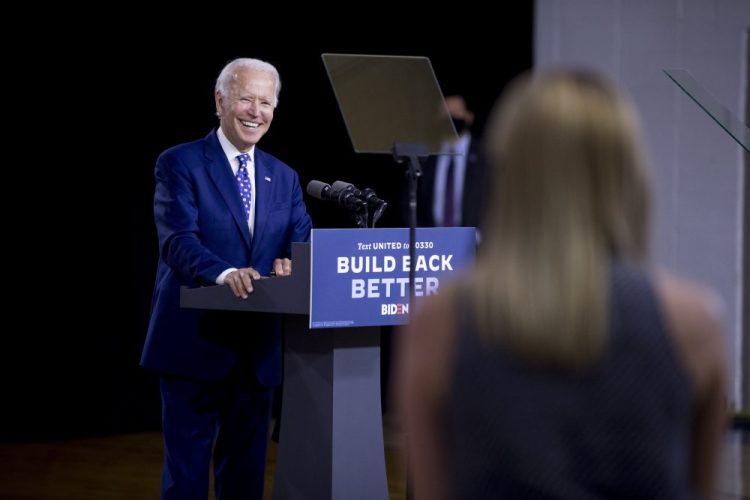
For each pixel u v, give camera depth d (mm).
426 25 11969
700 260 12008
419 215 12234
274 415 12023
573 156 2334
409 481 5035
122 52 10664
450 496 2461
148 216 11023
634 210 2367
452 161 12148
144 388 11266
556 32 12414
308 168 11672
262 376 6469
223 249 6379
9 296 10453
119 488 9094
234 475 6676
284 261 6113
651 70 12109
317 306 5195
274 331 6539
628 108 2408
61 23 10336
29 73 10266
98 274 10828
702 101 4871
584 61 12328
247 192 6512
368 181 11969
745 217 11844
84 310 10789
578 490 2316
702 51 11977
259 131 6441
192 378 6395
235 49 11172
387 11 11820
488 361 2365
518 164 2367
